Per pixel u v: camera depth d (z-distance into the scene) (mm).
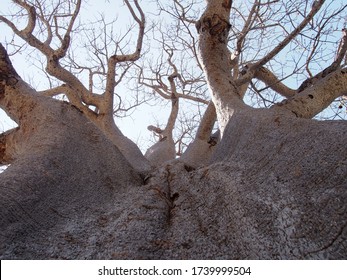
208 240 1793
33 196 1979
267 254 1611
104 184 2424
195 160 4227
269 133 2422
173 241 1809
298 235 1624
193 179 2426
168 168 2783
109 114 4645
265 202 1861
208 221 1937
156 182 2521
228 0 3945
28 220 1848
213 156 2879
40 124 2834
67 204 2084
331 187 1776
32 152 2359
